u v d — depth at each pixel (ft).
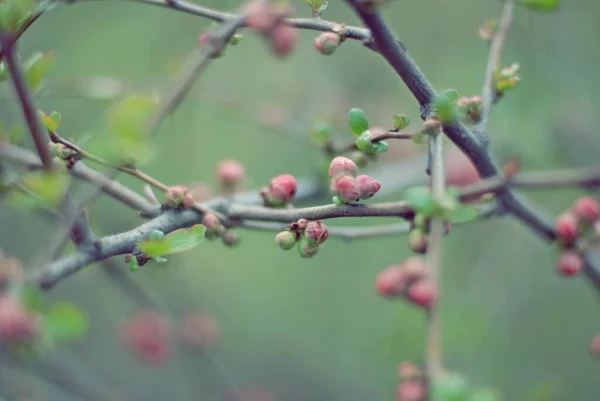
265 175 4.07
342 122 3.40
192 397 3.70
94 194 2.10
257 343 4.10
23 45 3.60
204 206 2.18
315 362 4.04
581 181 2.45
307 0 2.14
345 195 2.10
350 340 4.01
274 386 3.96
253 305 4.21
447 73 3.83
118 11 3.86
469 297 3.59
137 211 2.26
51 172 2.04
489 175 2.31
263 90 3.81
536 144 3.46
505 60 3.51
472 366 3.27
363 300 4.17
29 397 3.06
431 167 2.14
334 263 4.29
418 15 3.99
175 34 3.76
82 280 3.82
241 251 4.28
